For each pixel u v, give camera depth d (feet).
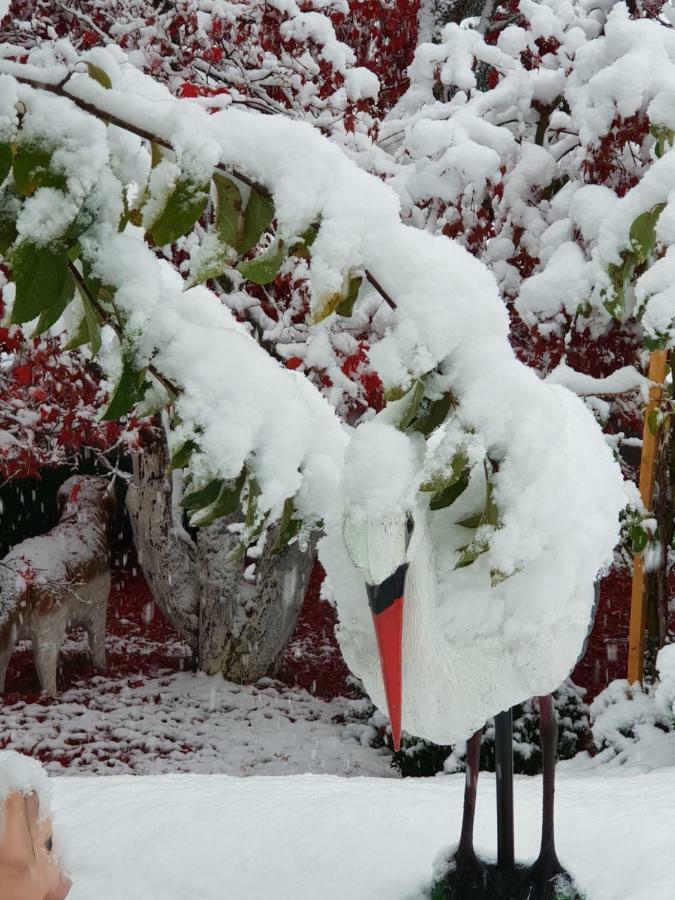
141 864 11.44
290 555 30.25
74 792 13.85
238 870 11.30
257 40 21.24
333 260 6.42
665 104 17.61
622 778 15.39
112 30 20.70
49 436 22.93
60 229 5.71
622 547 22.04
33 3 21.12
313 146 6.47
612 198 20.44
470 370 7.04
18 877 5.89
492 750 21.50
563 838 12.05
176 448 6.48
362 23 24.45
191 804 13.15
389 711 7.84
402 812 12.76
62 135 5.77
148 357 6.56
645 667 21.86
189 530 34.01
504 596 8.84
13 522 41.09
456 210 21.42
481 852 11.23
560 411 7.34
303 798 13.37
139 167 6.30
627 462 23.80
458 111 22.50
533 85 22.86
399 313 6.82
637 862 11.31
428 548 8.84
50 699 28.91
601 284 17.51
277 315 21.34
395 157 23.95
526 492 7.22
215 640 30.76
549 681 9.36
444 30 24.08
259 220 6.54
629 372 19.94
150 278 6.11
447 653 8.94
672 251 14.96
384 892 10.89
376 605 7.89
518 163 22.57
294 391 6.85
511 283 22.56
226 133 6.40
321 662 33.32
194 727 27.22
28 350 18.31
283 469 6.63
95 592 30.25
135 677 31.01
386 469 7.47
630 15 26.23
